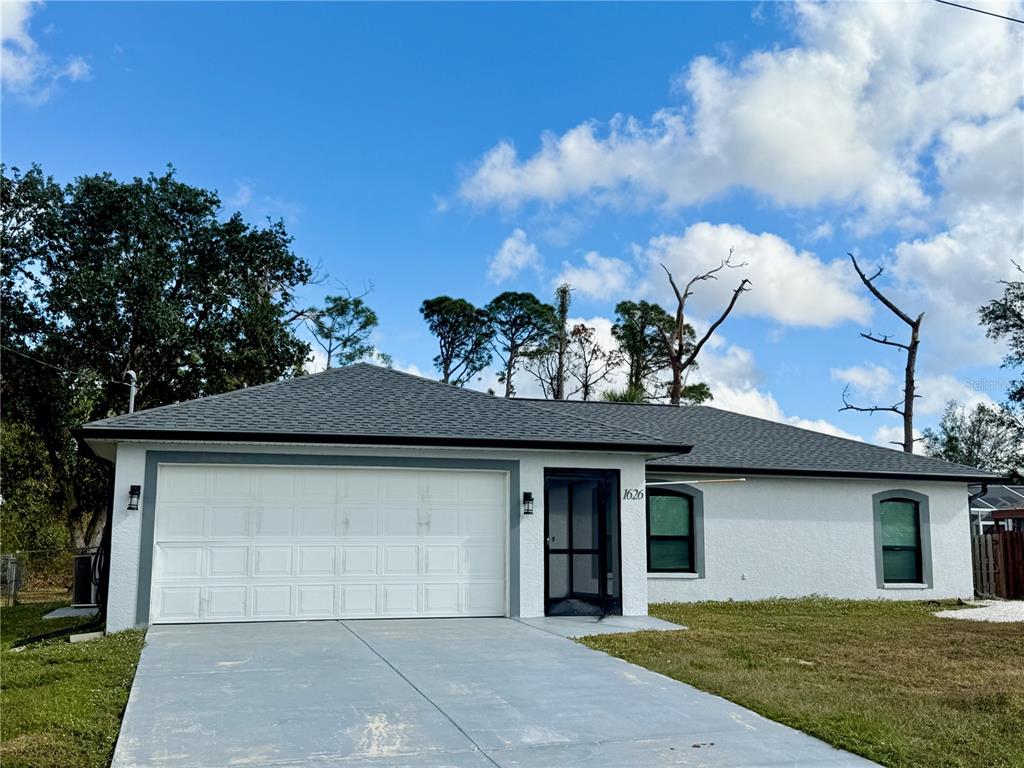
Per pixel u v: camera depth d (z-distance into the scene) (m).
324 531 12.77
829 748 6.45
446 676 8.78
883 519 19.14
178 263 28.28
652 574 17.44
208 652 9.91
